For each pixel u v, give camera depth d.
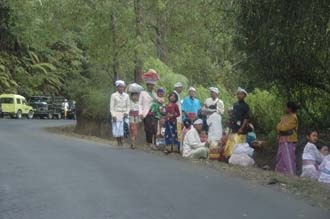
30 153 14.77
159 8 24.22
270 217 7.82
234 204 8.61
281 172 12.83
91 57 27.00
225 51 18.73
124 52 25.00
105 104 27.42
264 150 17.27
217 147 14.26
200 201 8.79
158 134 16.33
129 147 16.55
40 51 53.84
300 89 16.03
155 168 12.09
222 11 14.69
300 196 9.32
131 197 9.02
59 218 7.68
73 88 31.58
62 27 27.08
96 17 24.81
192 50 25.97
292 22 12.41
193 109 15.25
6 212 8.01
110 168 11.98
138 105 16.33
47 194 9.23
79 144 17.66
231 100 21.86
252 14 13.09
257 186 10.15
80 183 10.18
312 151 12.55
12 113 47.34
